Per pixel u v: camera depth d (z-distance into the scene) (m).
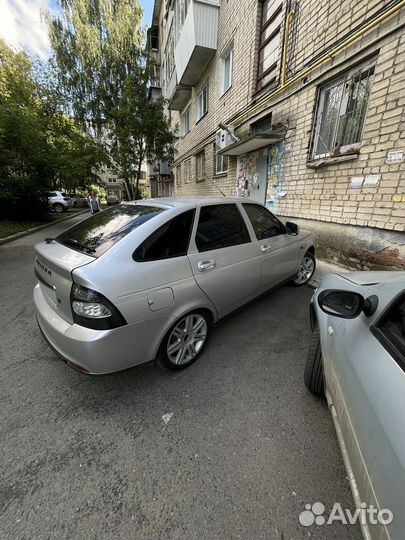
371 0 3.79
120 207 2.69
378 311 1.36
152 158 13.76
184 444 1.68
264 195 6.96
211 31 8.89
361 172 4.25
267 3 6.43
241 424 1.82
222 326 3.07
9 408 1.96
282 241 3.37
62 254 2.02
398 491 0.80
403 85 3.55
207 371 2.34
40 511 1.33
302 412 1.92
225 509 1.34
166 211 2.24
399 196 3.72
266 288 3.23
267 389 2.14
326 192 4.98
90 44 12.55
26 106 10.09
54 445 1.68
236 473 1.51
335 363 1.51
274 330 2.98
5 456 1.60
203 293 2.30
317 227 5.29
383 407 0.99
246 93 7.44
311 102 5.15
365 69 4.13
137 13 13.39
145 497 1.39
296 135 5.63
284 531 1.25
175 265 2.10
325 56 4.59
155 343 2.02
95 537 1.23
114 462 1.57
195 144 12.38
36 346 2.70
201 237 2.38
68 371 2.34
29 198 10.93
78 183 12.36
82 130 13.63
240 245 2.73
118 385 2.18
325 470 1.52
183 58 10.44
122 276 1.79
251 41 6.98
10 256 6.16
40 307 2.19
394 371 1.05
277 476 1.49
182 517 1.31
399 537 0.75
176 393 2.10
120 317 1.74
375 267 4.19
